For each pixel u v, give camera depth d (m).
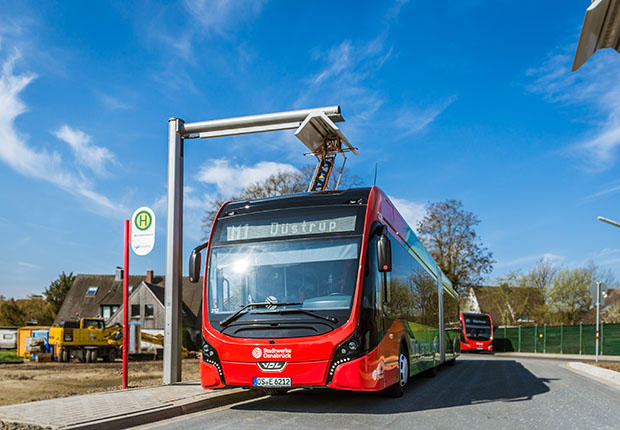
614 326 38.59
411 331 11.53
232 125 12.34
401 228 11.66
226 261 9.00
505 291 66.38
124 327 11.02
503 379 14.82
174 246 11.99
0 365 30.14
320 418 7.65
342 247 8.60
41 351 35.38
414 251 13.12
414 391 11.38
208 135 12.50
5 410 7.69
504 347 53.75
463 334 48.41
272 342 8.09
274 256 8.78
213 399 9.15
